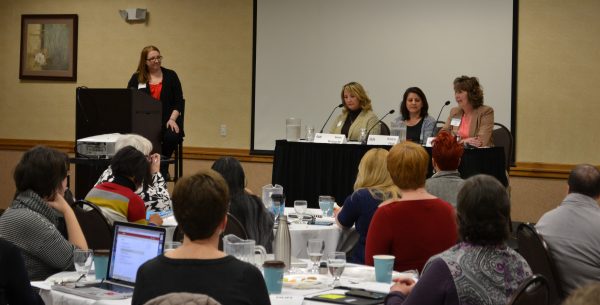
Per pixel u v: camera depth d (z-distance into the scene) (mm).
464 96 7098
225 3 9758
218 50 9812
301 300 2844
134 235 3127
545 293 2551
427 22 8906
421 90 8109
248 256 3051
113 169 4375
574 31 8445
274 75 9555
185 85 9961
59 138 10523
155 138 7121
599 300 1052
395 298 2725
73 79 10391
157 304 1241
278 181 6758
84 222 4246
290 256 3443
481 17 8703
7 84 10680
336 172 6551
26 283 2838
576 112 8492
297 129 7039
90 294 2957
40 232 3449
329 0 9266
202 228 2318
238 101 9758
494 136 7309
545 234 3957
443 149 4438
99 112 6742
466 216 2541
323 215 5320
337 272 3129
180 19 9953
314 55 9367
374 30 9109
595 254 3850
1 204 10742
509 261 2531
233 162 4109
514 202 8688
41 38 10508
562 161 8562
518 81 8641
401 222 3637
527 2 8555
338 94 9297
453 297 2471
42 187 3529
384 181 4332
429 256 3641
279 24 9492
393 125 6824
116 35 10219
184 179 2350
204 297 1254
